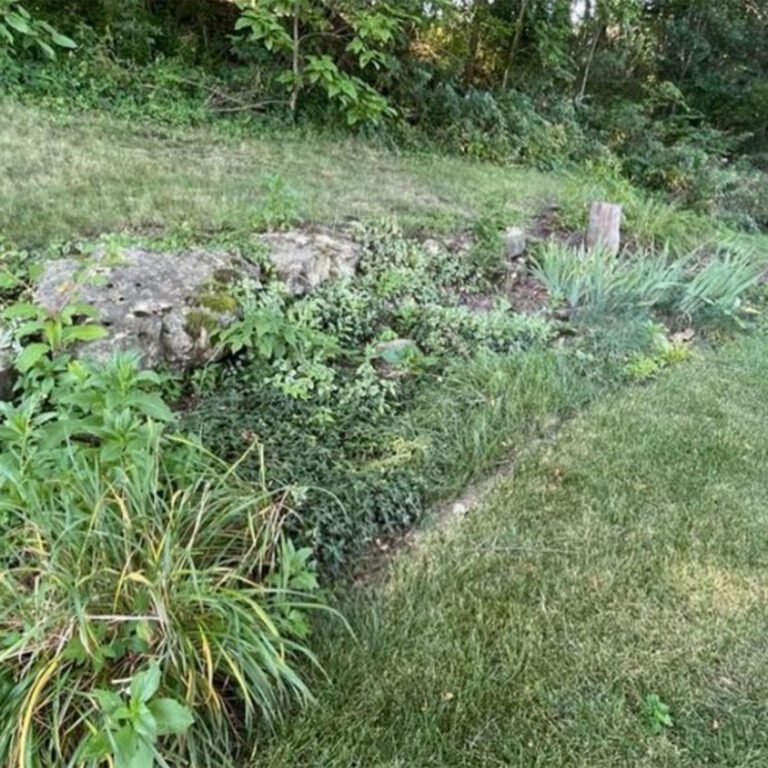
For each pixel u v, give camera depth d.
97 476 1.60
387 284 3.48
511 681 1.69
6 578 1.44
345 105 5.97
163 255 2.90
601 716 1.61
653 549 2.17
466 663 1.73
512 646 1.79
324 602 1.80
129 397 1.78
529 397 2.90
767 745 1.57
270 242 3.32
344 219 3.98
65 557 1.46
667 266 4.56
